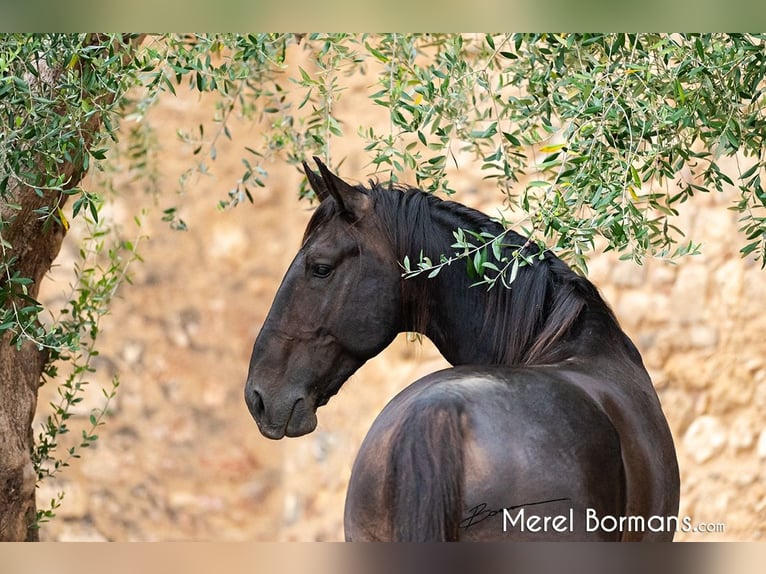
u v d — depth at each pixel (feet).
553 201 16.30
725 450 37.76
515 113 22.65
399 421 14.37
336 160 44.62
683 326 38.88
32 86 19.21
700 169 38.42
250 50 21.38
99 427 48.16
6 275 20.86
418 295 18.84
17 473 21.42
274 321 18.99
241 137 50.47
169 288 49.88
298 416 18.78
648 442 16.19
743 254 18.21
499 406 14.34
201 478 49.16
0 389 21.48
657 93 17.37
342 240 18.67
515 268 16.21
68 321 25.44
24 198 20.52
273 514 49.16
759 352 37.68
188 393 49.57
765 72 17.29
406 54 23.11
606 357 17.56
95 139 19.94
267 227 50.72
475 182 41.96
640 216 16.26
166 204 50.01
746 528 37.06
